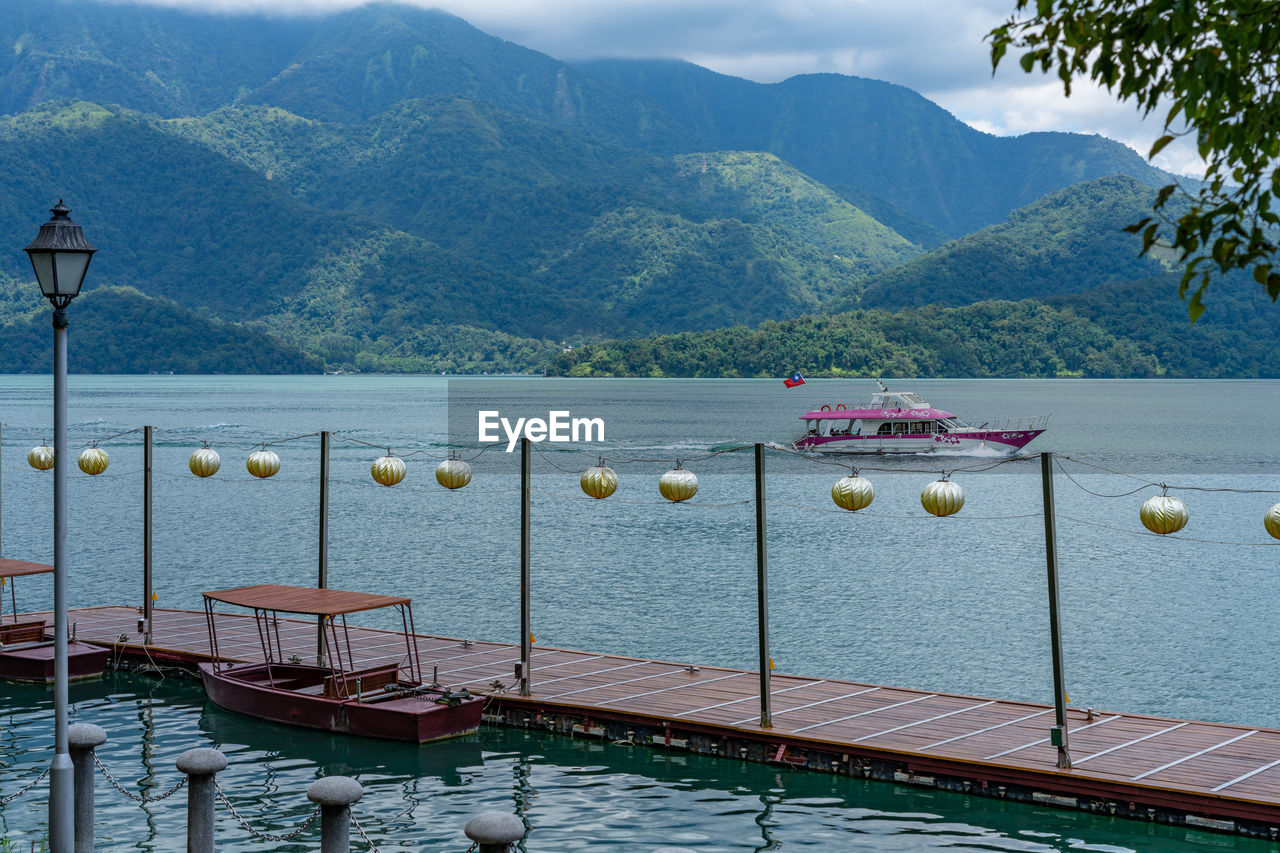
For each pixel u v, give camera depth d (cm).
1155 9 659
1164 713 2539
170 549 4888
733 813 1820
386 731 2197
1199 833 1698
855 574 4378
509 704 2303
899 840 1706
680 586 4100
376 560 4653
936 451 10362
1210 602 3856
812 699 2302
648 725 2162
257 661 2598
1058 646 1848
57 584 1309
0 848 1583
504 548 5009
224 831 1742
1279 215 655
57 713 1295
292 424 13288
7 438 10788
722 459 10394
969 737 2022
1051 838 1702
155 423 13150
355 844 1705
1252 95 680
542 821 1791
